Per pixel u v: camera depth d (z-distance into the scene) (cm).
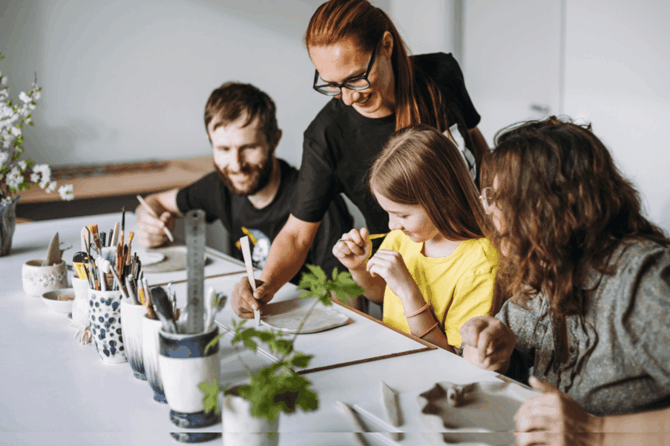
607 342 85
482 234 127
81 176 330
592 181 82
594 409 88
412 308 116
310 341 106
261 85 396
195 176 330
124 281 99
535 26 379
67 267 149
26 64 345
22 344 109
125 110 371
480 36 406
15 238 190
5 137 164
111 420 81
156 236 175
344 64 137
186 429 77
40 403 86
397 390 86
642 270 81
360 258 136
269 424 70
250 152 196
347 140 158
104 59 361
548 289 87
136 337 91
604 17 343
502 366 94
